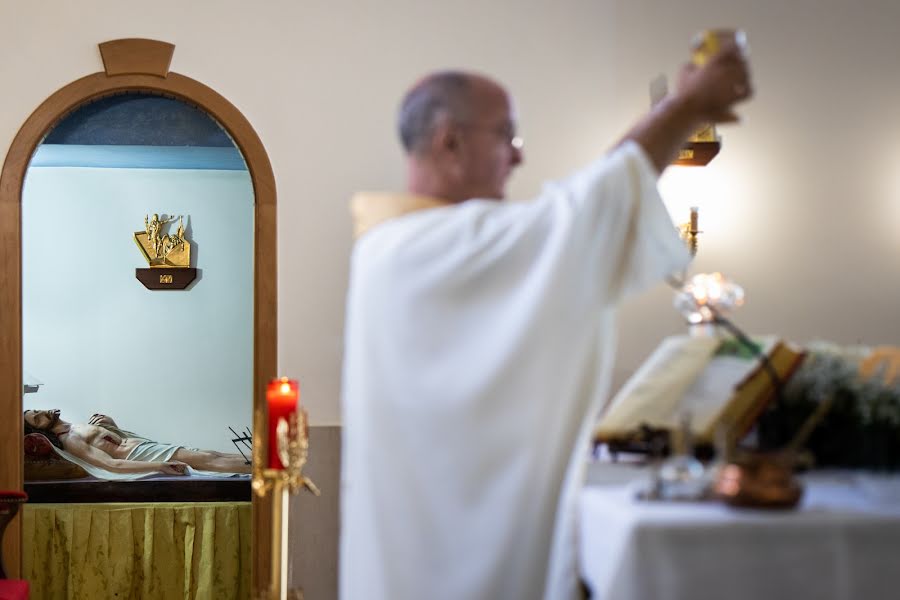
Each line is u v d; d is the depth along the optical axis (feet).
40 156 21.13
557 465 4.77
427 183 5.30
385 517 4.80
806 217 14.43
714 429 5.70
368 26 13.98
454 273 4.84
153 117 17.16
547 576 4.76
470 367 4.75
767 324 14.32
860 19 14.60
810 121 14.49
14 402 13.34
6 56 13.51
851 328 14.40
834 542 4.21
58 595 15.12
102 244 22.66
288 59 13.85
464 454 4.72
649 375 6.21
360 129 13.89
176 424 22.67
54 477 16.60
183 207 22.79
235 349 22.85
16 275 13.38
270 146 13.78
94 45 13.62
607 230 4.78
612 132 14.25
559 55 14.24
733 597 4.17
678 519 4.23
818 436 5.59
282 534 8.72
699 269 14.29
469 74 5.30
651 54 14.35
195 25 13.75
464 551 4.70
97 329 22.59
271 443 8.82
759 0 14.48
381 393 4.86
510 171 5.48
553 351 4.70
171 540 15.34
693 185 14.30
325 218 13.79
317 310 13.71
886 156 14.55
